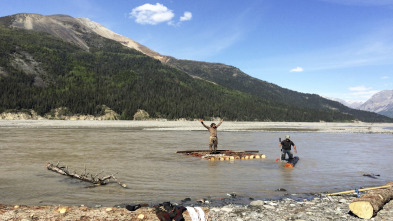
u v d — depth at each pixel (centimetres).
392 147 2669
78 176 1077
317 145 2803
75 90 18675
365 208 732
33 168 1316
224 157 1745
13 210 702
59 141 2703
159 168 1389
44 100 15588
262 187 1055
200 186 1045
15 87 16762
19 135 3381
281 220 710
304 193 984
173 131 5078
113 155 1814
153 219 666
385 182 1161
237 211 773
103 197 880
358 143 3092
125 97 19088
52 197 866
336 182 1153
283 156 1714
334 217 738
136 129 5634
